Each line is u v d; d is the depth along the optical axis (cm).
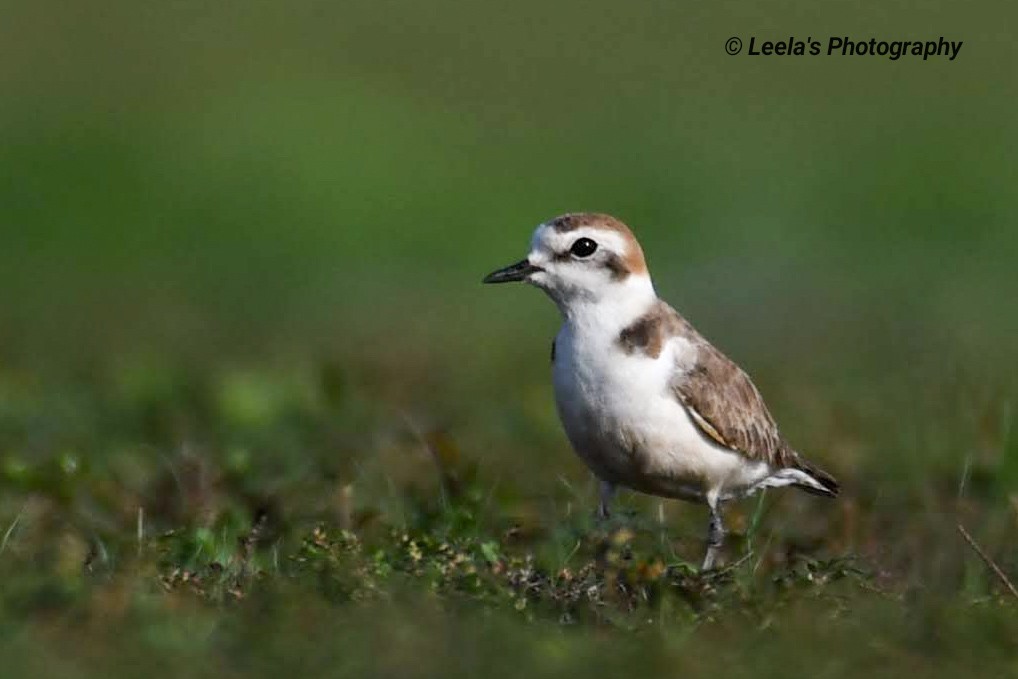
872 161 2767
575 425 1114
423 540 1078
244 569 1040
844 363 1831
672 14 3297
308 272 2519
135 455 1358
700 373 1105
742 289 2306
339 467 1284
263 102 2875
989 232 2609
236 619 936
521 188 2702
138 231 2597
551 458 1422
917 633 946
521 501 1252
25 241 2577
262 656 886
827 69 3078
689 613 973
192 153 2720
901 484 1315
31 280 2448
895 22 3219
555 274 1103
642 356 1095
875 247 2553
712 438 1110
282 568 1053
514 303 2347
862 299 2239
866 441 1455
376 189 2670
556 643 918
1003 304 2203
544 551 1091
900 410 1519
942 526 1193
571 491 1242
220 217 2622
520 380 1752
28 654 884
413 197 2670
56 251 2561
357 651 892
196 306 2316
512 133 2850
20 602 948
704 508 1301
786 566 1073
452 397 1645
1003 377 1588
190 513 1177
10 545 1089
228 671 873
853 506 1230
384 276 2506
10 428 1462
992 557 1123
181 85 2936
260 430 1443
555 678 877
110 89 2903
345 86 2964
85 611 938
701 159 2784
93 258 2542
